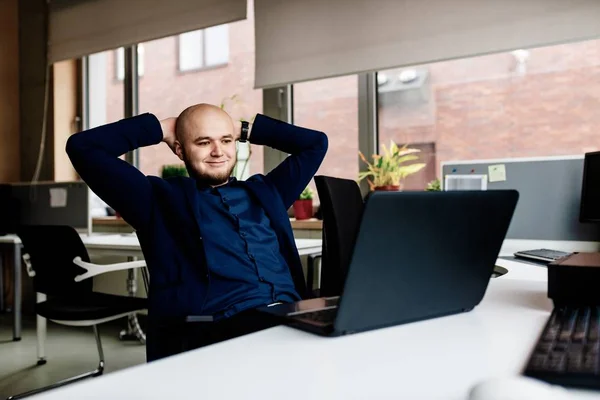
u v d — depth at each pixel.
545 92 2.89
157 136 1.57
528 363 0.57
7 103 4.63
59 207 4.07
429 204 0.76
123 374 0.60
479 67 3.04
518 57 2.94
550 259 1.73
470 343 0.72
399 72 3.24
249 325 1.28
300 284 1.55
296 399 0.52
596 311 0.83
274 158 3.56
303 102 3.52
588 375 0.52
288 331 0.80
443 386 0.56
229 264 1.39
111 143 1.46
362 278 0.74
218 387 0.56
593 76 2.76
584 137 2.80
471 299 0.91
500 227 0.88
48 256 2.40
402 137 3.26
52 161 4.52
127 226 4.10
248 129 1.75
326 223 1.70
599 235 2.20
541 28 2.53
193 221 1.39
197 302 1.33
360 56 3.06
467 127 3.09
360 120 3.33
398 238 0.75
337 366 0.63
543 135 2.91
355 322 0.76
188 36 3.98
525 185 2.37
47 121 4.55
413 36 2.89
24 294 4.46
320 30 3.20
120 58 4.36
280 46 3.35
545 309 0.94
